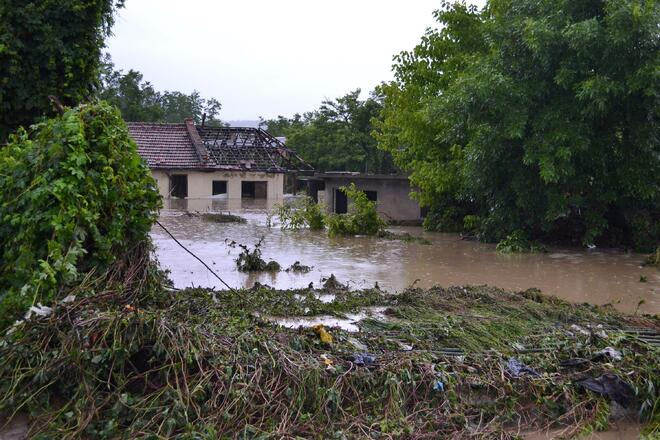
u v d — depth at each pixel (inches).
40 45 412.5
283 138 2255.2
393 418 180.2
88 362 179.0
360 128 1754.4
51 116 420.8
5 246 246.5
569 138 536.4
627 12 503.2
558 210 565.9
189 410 171.6
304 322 277.9
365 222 667.4
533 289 342.3
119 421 169.0
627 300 350.9
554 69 556.1
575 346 228.8
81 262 253.3
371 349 225.1
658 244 557.9
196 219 838.5
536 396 197.2
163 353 185.3
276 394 180.5
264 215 932.0
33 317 191.0
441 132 696.4
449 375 198.1
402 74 791.7
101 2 431.8
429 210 796.6
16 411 173.2
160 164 1305.4
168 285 317.7
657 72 497.4
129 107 1919.3
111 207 265.3
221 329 216.8
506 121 552.4
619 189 578.6
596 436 185.0
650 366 208.5
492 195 636.1
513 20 581.3
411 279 402.6
